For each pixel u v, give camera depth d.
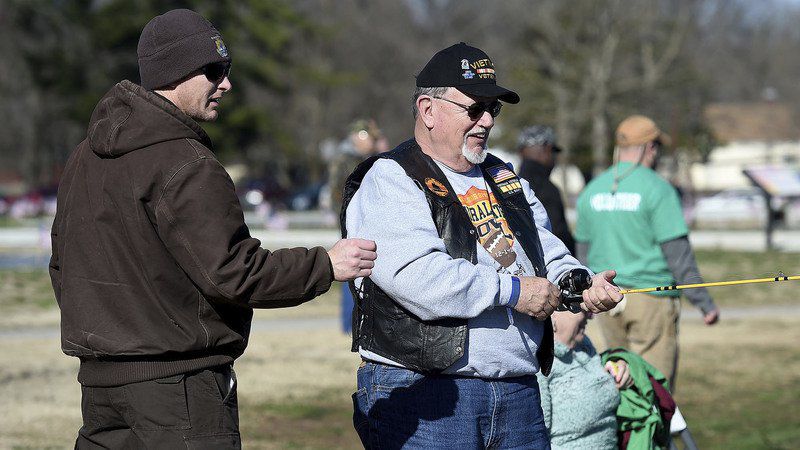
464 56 4.59
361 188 4.66
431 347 4.39
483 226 4.59
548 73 55.91
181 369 3.89
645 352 7.79
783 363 12.03
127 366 3.89
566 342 5.57
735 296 18.55
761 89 88.94
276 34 64.44
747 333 14.38
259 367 11.30
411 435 4.46
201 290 3.91
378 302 4.50
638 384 5.79
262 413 9.21
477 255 4.50
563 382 5.55
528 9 55.53
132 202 3.86
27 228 35.34
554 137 8.05
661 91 53.22
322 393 10.06
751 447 8.30
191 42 4.02
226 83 4.16
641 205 7.71
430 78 4.60
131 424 3.91
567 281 4.64
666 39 54.31
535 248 4.68
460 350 4.38
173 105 3.93
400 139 75.88
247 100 69.00
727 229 36.03
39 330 14.16
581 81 53.47
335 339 13.38
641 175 7.80
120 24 61.00
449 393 4.45
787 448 8.26
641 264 7.73
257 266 3.84
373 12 78.69
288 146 66.31
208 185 3.85
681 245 7.72
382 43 76.88
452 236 4.48
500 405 4.52
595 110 52.81
